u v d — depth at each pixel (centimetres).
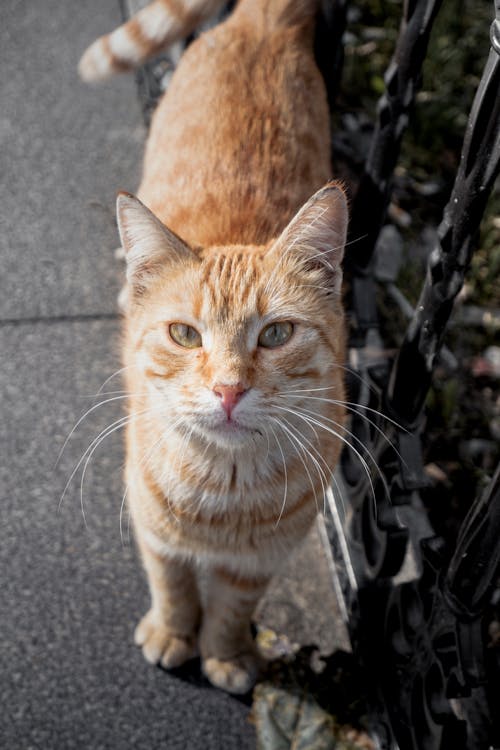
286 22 76
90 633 68
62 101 100
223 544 63
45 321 83
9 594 69
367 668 66
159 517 62
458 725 59
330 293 60
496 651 68
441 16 110
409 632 63
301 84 73
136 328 60
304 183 69
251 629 69
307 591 71
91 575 70
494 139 52
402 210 95
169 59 100
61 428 77
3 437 76
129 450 64
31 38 106
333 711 66
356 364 75
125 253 58
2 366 80
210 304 57
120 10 111
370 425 68
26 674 66
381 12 115
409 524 71
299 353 58
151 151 77
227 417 56
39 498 74
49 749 63
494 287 91
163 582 66
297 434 60
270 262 58
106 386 80
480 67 109
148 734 65
